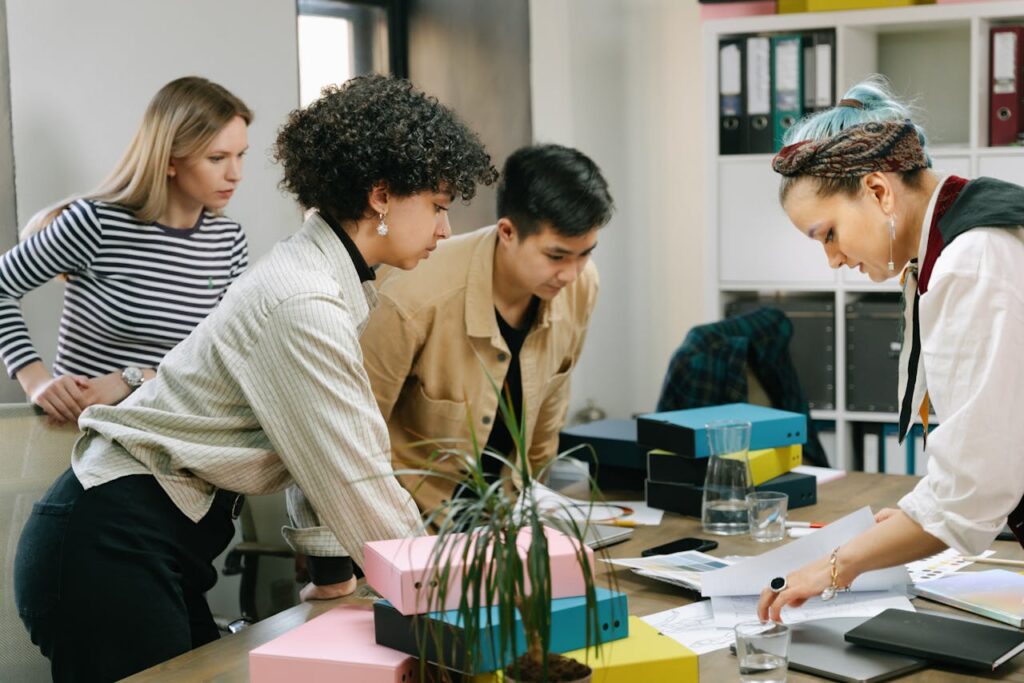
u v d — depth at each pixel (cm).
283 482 185
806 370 410
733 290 434
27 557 187
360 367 170
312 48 398
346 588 190
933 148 390
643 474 255
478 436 231
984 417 150
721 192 412
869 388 400
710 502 221
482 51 423
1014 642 157
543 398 244
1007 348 149
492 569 122
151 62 314
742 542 214
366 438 167
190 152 266
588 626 126
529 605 120
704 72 410
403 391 235
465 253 226
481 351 227
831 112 176
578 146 433
